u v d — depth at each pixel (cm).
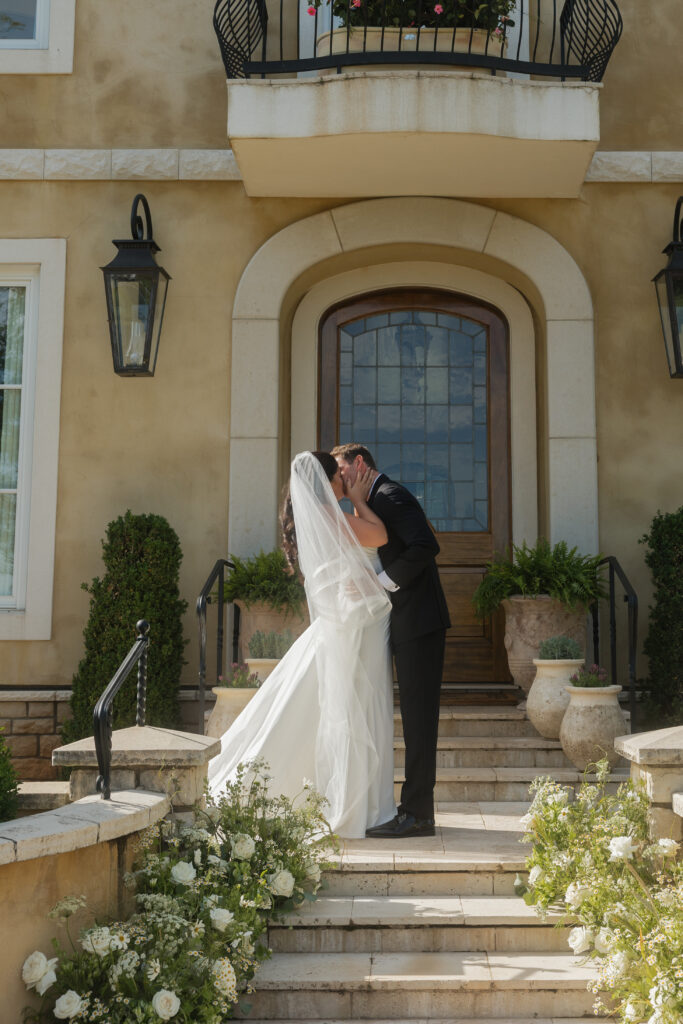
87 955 303
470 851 405
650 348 625
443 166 588
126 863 340
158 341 594
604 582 586
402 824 430
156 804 342
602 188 636
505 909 370
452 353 680
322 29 638
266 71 572
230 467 617
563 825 369
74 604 608
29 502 624
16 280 643
